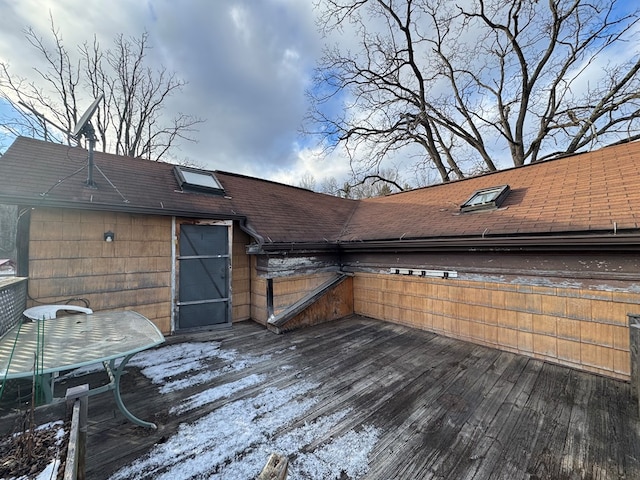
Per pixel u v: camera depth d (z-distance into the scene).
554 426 2.46
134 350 2.19
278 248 5.13
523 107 11.77
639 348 2.70
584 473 1.93
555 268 3.82
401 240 5.10
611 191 3.94
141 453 2.13
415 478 1.91
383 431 2.40
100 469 1.97
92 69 13.78
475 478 1.91
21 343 2.32
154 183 5.25
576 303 3.66
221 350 4.25
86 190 4.19
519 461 2.05
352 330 5.28
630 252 3.28
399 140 13.65
